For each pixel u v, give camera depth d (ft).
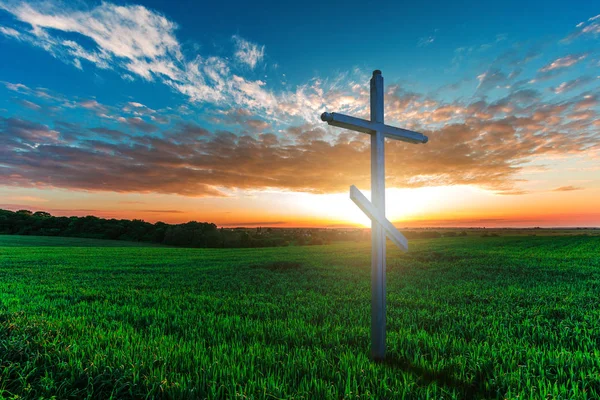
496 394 13.58
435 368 15.58
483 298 34.50
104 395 13.28
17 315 23.72
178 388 13.26
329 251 138.31
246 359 16.74
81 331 21.57
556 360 16.24
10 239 225.35
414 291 39.50
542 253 105.70
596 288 40.93
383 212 17.08
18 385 13.58
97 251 136.98
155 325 24.48
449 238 266.36
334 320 25.91
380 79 17.92
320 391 13.19
